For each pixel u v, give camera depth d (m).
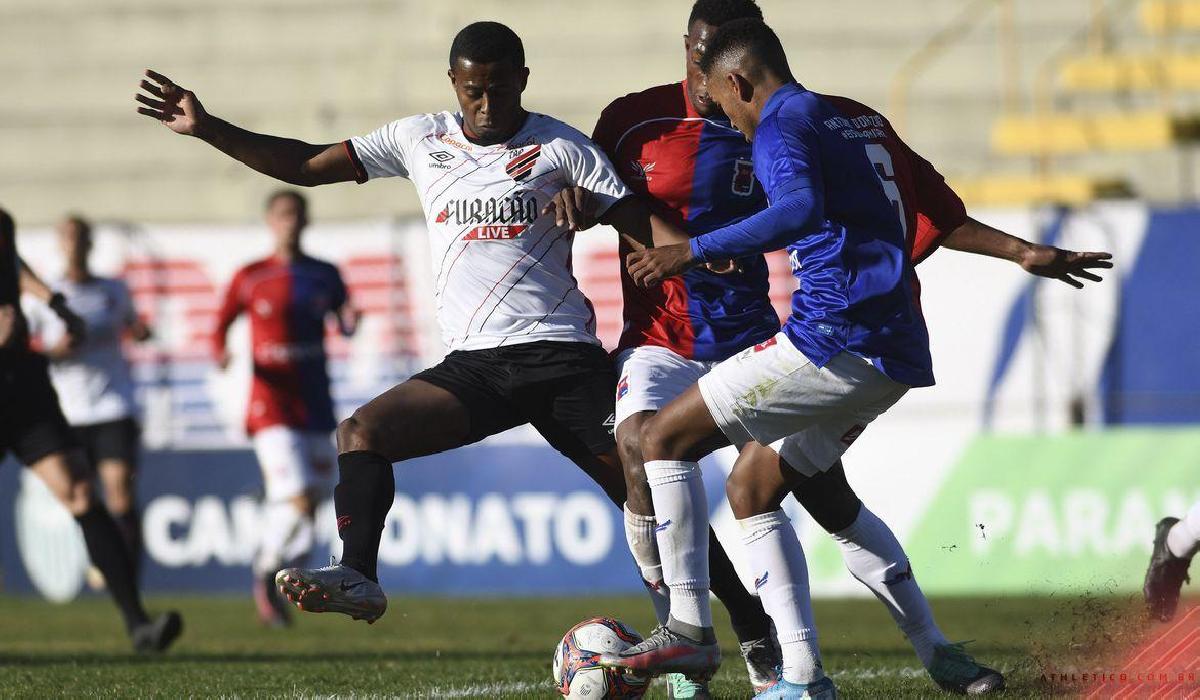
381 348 41.19
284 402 33.44
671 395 17.09
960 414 39.00
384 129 18.48
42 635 29.97
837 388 14.93
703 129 17.98
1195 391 38.28
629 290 18.11
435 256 18.25
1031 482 36.94
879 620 31.08
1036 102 57.59
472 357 17.94
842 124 15.20
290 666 22.34
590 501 38.81
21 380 24.97
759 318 17.86
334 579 16.09
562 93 60.09
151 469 40.81
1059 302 38.69
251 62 62.28
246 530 40.38
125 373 34.62
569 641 16.61
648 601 36.22
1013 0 59.47
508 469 39.25
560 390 17.98
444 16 62.50
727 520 37.56
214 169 58.81
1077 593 31.33
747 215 18.09
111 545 25.34
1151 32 58.69
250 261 41.97
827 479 17.38
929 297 39.19
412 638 28.42
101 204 58.47
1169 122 53.12
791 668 15.77
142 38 63.38
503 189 17.73
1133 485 36.34
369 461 17.30
